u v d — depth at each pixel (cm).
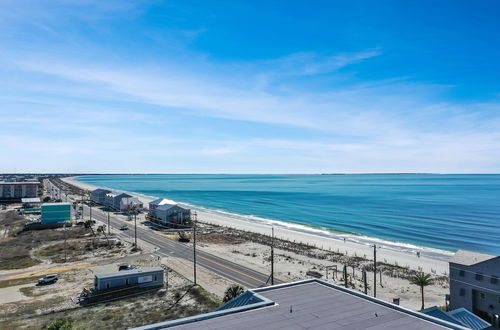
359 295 2931
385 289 6081
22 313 4753
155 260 7688
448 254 9244
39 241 9581
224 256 8250
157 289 5794
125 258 7850
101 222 12888
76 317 4616
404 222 14450
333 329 2292
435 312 3753
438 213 16800
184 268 7088
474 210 17600
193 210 19075
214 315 2491
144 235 10619
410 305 5322
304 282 3316
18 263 7419
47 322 4438
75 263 7431
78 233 10700
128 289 5659
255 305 2675
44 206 11994
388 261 8319
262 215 17350
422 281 5222
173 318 4569
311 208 19900
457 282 4853
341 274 6894
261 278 6481
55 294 5550
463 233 12062
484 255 4862
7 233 10944
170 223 12306
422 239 11194
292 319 2450
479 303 4650
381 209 18688
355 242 10775
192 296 5447
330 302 2794
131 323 4409
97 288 5559
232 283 6159
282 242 10381
